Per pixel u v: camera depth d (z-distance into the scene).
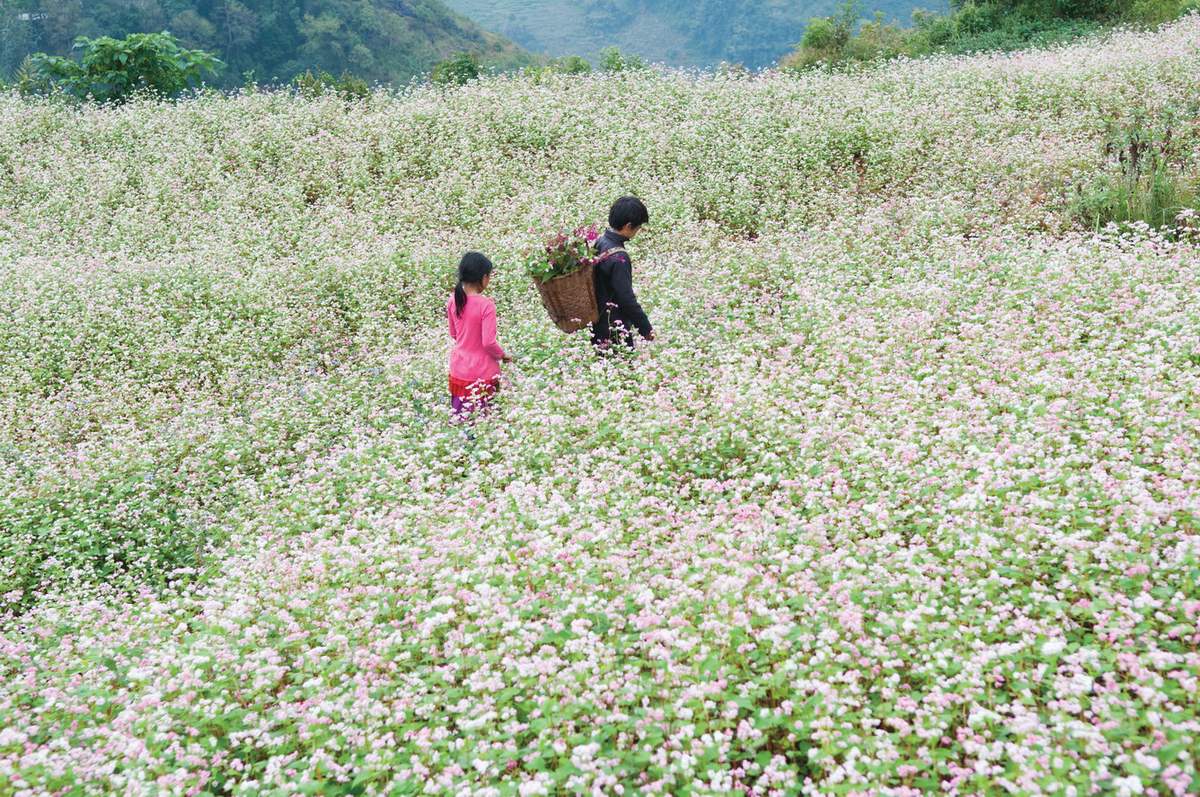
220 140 19.78
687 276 11.28
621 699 4.45
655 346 9.15
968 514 5.57
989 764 3.95
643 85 21.33
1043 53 24.36
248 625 5.51
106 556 7.59
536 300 11.45
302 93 23.86
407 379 9.62
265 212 16.44
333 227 15.25
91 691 4.93
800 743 4.46
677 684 4.59
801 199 14.68
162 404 10.09
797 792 4.26
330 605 5.55
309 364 10.92
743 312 10.06
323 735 4.59
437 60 155.25
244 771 4.59
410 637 5.22
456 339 8.63
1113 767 3.86
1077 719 4.13
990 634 4.73
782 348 8.80
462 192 16.23
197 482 8.30
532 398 8.20
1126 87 17.28
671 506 6.61
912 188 14.65
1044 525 5.34
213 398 10.35
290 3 137.62
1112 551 4.98
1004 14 36.19
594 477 6.96
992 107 17.97
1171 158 12.62
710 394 8.37
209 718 4.73
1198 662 4.07
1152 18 31.56
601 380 8.48
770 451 7.16
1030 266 9.58
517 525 6.19
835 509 6.11
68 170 18.02
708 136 17.70
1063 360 7.62
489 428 8.16
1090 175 12.88
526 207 15.23
